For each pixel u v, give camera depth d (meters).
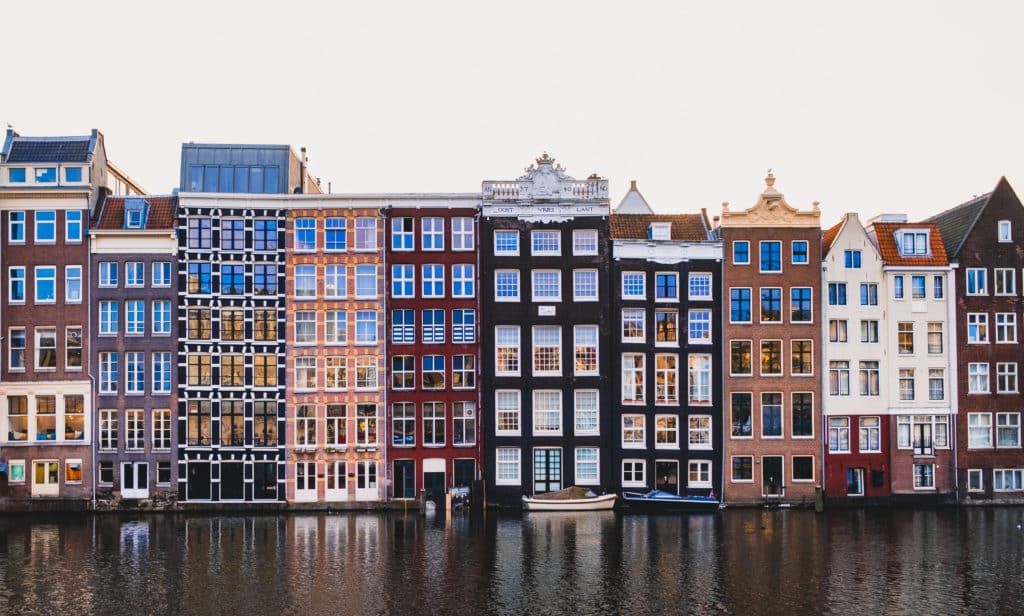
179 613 34.28
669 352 56.88
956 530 48.66
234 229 56.22
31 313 55.47
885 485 56.81
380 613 34.28
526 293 56.59
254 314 56.19
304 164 63.66
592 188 57.09
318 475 55.75
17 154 56.22
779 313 57.09
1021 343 57.97
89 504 54.78
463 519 52.22
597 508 54.94
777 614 34.22
